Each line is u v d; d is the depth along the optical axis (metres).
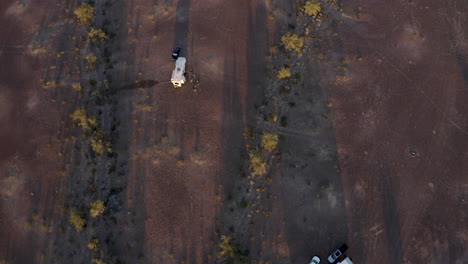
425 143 51.19
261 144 49.72
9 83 56.50
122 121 52.75
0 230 47.19
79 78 56.09
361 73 56.12
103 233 46.72
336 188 48.72
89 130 51.91
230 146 51.03
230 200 48.00
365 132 51.94
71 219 45.75
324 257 45.62
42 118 53.59
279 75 53.97
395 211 47.53
